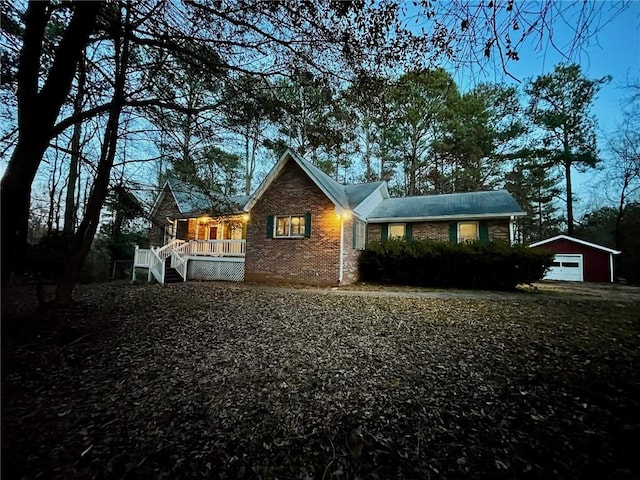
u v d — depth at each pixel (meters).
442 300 8.05
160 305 7.62
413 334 5.00
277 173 13.19
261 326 5.66
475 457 2.17
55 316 6.25
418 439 2.37
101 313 6.77
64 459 2.25
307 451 2.27
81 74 4.84
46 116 2.72
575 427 2.47
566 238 17.03
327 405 2.89
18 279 11.12
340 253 11.68
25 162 2.59
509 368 3.59
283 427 2.57
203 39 3.87
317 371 3.68
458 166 22.39
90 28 2.94
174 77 4.71
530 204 25.30
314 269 12.08
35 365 4.04
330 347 4.49
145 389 3.35
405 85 4.27
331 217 11.99
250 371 3.75
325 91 4.37
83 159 6.14
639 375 3.27
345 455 2.22
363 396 3.04
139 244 17.03
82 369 3.92
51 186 17.09
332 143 4.89
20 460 2.23
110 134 6.84
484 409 2.76
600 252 16.14
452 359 3.92
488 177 23.44
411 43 3.37
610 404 2.77
